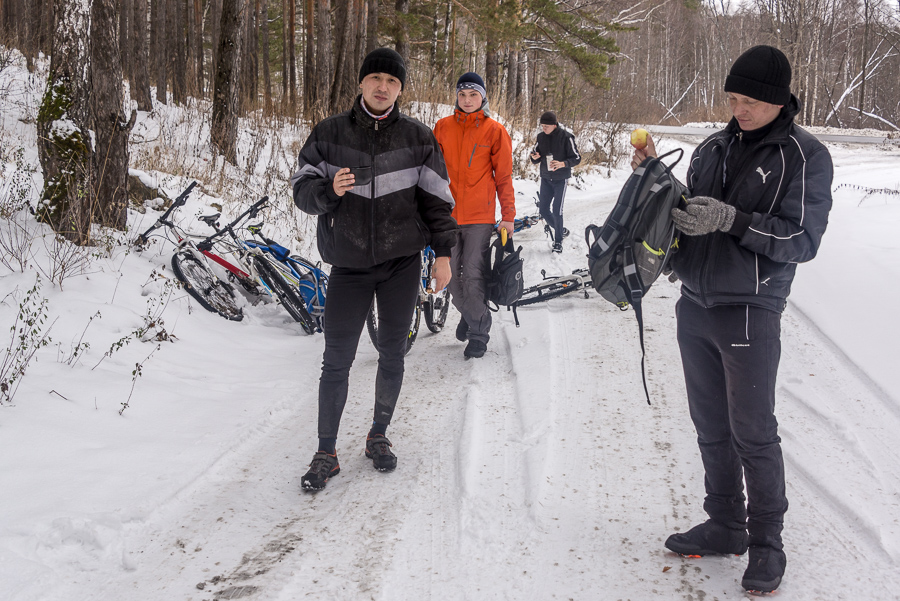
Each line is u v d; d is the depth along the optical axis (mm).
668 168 2500
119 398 3910
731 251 2344
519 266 4848
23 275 4832
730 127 2465
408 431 3863
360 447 3699
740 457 2428
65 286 4953
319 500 3125
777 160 2281
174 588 2441
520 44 21156
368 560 2635
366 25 19625
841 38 48031
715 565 2594
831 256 6887
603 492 3143
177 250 5754
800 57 37812
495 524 2887
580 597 2408
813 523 2826
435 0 22266
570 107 21609
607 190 15812
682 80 55312
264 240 5863
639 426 3822
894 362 4355
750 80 2246
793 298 5859
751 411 2342
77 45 5531
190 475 3275
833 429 3631
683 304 2574
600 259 2512
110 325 4723
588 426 3830
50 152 5508
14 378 3635
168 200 7445
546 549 2703
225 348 5098
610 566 2590
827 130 30766
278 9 35156
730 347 2365
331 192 2994
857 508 2873
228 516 2961
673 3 50719
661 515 2947
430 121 15141
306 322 5633
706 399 2551
